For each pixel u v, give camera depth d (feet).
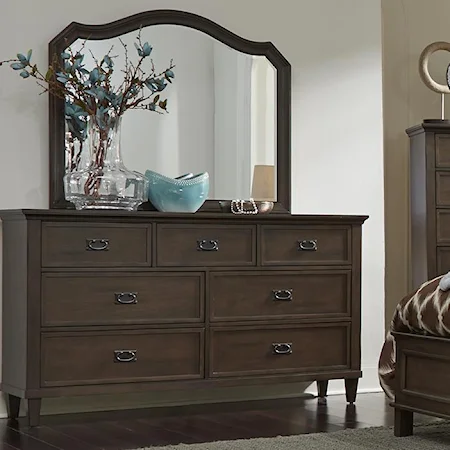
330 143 17.84
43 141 15.65
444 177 18.49
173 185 15.83
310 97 17.69
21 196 15.52
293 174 17.54
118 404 15.92
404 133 20.06
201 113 16.76
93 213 14.42
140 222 14.78
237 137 17.03
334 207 17.87
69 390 14.29
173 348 14.96
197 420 14.74
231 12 17.16
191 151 16.67
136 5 16.40
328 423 14.38
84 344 14.43
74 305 14.38
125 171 15.34
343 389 17.49
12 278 14.75
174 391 16.38
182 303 15.05
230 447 12.40
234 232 15.40
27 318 14.07
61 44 15.67
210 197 16.78
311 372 15.87
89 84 15.69
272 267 15.64
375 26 18.25
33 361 14.10
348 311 16.19
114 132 15.34
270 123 17.31
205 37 16.81
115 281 14.62
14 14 15.53
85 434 13.64
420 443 12.54
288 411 15.53
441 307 12.32
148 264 14.83
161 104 15.94
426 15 20.30
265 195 17.20
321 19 17.83
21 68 15.08
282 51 17.51
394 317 13.37
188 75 16.67
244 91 17.12
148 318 14.83
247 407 15.98
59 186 15.64
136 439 13.23
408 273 19.95
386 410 15.60
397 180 19.95
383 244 18.19
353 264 16.24
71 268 14.34
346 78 17.99
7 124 15.44
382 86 19.44
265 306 15.58
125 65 16.19
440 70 20.38
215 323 15.21
